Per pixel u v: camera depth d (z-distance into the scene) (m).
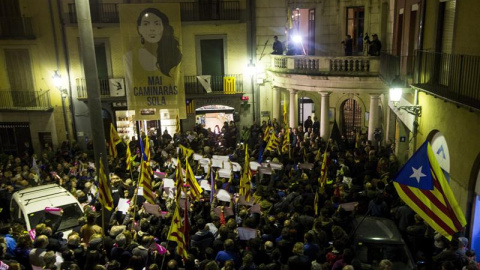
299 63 21.88
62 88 24.20
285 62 22.92
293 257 8.35
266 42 25.12
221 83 25.45
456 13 11.39
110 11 23.80
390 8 21.53
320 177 13.04
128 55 22.58
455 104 10.33
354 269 8.03
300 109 26.61
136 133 25.38
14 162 20.12
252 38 25.11
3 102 24.50
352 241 9.55
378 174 15.04
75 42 23.88
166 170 16.11
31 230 12.07
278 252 8.51
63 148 22.73
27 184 15.55
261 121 26.22
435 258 8.87
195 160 17.14
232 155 18.61
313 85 21.34
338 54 24.67
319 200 11.88
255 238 9.02
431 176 7.98
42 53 23.91
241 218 11.17
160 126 25.97
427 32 13.73
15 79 24.34
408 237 10.41
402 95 16.42
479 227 10.09
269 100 26.03
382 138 22.27
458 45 11.26
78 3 11.87
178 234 8.54
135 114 23.33
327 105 21.41
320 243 9.60
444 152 11.91
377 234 9.41
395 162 15.15
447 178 11.67
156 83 23.06
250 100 26.03
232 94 25.36
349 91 20.36
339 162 16.03
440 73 12.44
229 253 8.85
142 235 10.35
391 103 18.77
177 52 22.89
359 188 13.16
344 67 20.17
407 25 16.55
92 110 12.52
